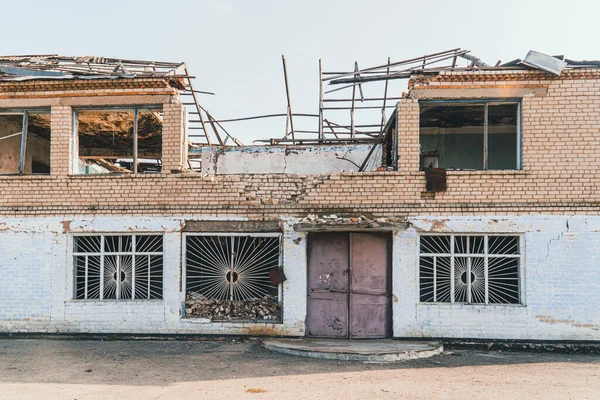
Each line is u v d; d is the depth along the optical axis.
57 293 10.71
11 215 10.89
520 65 10.38
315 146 15.49
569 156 10.19
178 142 10.87
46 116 12.34
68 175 10.88
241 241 10.97
